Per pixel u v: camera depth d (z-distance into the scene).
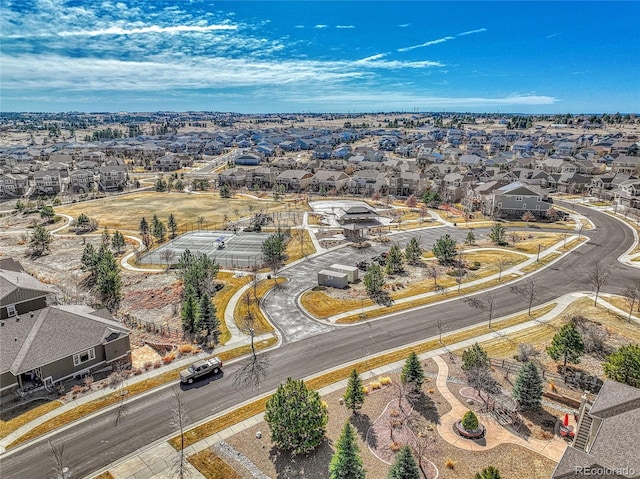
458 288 57.78
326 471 27.23
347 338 44.84
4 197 139.25
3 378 35.44
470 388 35.06
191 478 26.91
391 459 27.62
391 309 51.88
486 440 28.94
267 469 27.52
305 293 58.09
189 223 101.94
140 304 56.19
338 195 139.00
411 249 70.06
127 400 35.03
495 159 176.38
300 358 41.09
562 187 127.94
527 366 31.92
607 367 33.16
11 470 27.73
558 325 45.78
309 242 84.00
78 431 31.36
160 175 180.50
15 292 46.06
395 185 137.25
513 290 56.50
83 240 87.50
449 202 124.56
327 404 33.72
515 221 97.69
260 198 135.12
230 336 45.97
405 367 34.34
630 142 198.12
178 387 36.81
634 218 93.25
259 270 68.19
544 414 31.48
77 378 38.44
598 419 24.98
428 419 31.38
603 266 63.97
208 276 59.09
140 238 89.69
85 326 40.31
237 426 31.70
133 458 28.69
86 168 169.75
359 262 70.38
